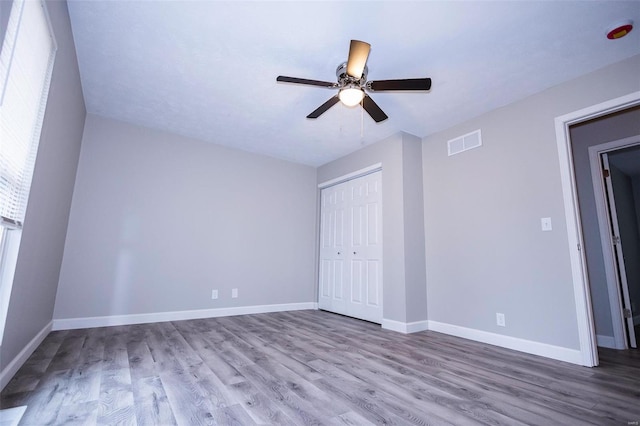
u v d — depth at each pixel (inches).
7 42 47.5
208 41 86.3
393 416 58.0
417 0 70.8
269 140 158.2
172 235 146.3
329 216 188.9
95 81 107.5
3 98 49.8
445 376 78.8
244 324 137.5
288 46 87.4
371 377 77.2
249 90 111.6
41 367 78.6
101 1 73.4
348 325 141.2
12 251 63.9
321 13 75.2
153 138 145.9
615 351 108.4
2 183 57.0
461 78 100.2
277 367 83.0
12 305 65.9
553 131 102.5
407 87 85.6
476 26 78.2
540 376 79.9
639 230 176.2
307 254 190.2
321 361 89.0
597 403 64.8
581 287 91.7
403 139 142.4
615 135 122.5
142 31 83.1
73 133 108.9
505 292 109.6
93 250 126.9
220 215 161.2
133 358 87.6
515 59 90.8
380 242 151.1
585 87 96.7
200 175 157.2
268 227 177.0
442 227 134.6
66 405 59.4
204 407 59.8
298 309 181.9
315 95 114.4
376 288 149.5
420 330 131.5
